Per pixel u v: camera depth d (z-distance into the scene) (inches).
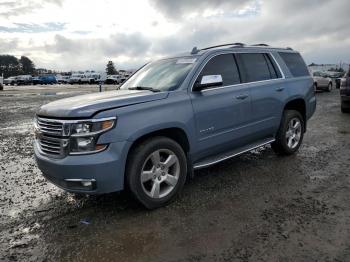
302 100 264.4
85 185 152.3
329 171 219.8
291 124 255.9
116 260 127.3
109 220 160.1
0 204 183.5
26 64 5103.3
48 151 161.6
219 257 126.2
